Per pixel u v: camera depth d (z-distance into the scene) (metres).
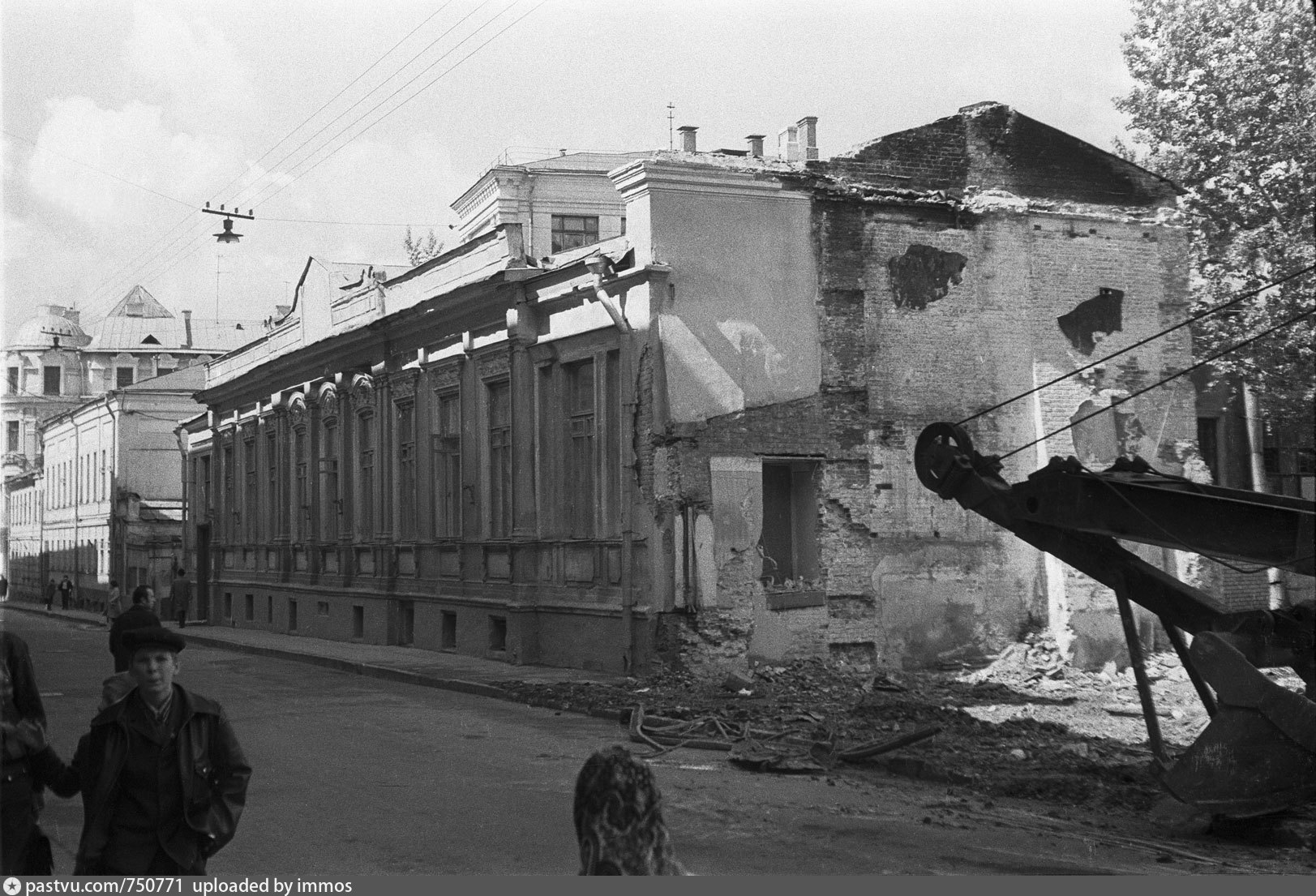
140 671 5.59
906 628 21.20
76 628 48.44
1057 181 23.14
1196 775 9.99
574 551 22.41
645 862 3.90
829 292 21.20
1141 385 23.16
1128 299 23.27
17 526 81.69
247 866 8.70
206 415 45.12
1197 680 11.41
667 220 20.09
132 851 5.52
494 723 16.39
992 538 21.97
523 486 23.67
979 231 22.36
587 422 22.39
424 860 8.91
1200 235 25.64
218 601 43.78
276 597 38.12
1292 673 21.22
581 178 43.16
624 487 20.52
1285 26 25.20
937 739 14.31
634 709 16.22
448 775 12.42
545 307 23.22
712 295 20.31
